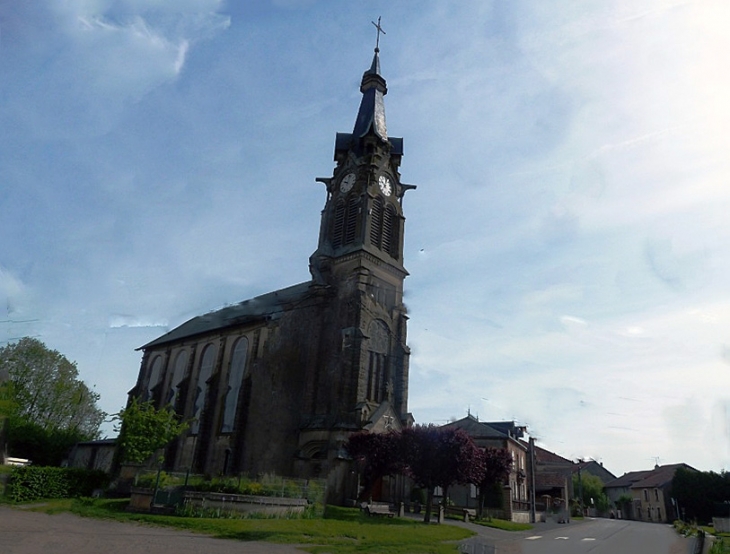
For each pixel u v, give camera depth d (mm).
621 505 84812
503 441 47562
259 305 46125
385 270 44812
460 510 37812
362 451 32844
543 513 48906
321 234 47781
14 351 56000
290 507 23844
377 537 20031
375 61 55188
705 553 22141
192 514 20672
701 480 64875
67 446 54000
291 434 37344
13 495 24578
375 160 47781
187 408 45062
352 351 38844
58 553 12281
